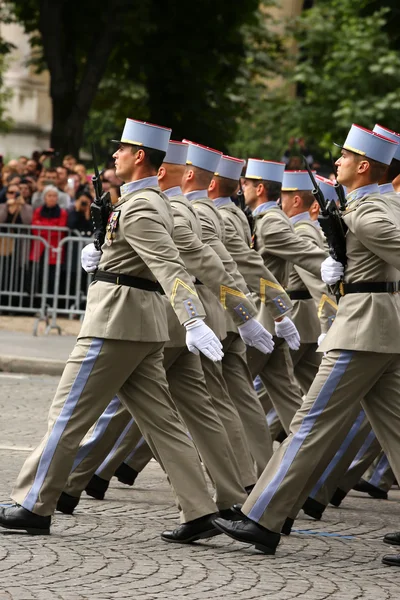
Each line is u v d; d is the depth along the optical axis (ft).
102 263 43.27
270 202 57.62
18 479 43.57
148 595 36.35
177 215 47.60
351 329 42.24
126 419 48.03
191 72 164.96
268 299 53.98
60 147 157.58
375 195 42.96
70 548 41.68
